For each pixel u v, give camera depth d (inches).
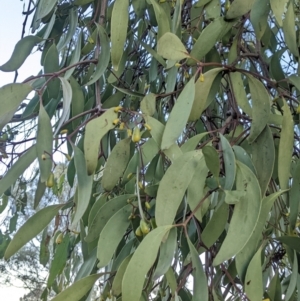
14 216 39.2
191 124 27.2
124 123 19.1
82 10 30.0
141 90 29.8
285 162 17.1
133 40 31.4
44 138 18.4
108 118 17.8
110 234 18.1
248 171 15.3
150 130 17.7
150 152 19.7
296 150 25.1
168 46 17.7
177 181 15.6
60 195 40.3
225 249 14.0
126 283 13.7
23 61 23.1
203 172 16.3
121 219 18.6
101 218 18.9
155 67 27.5
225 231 21.0
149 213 19.3
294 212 17.6
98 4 26.6
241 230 14.3
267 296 18.0
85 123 19.7
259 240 16.7
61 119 18.6
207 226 17.0
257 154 17.4
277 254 22.9
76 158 18.8
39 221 18.7
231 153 15.4
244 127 22.6
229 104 26.1
